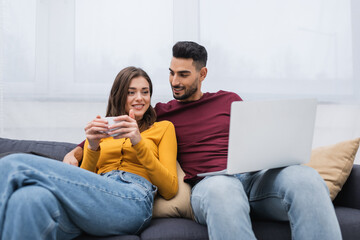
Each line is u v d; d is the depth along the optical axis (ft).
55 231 3.18
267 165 4.11
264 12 7.24
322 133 7.45
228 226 3.54
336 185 5.15
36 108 6.52
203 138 5.16
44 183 3.33
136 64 6.84
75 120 6.64
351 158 5.24
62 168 3.55
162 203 4.67
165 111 5.60
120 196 3.88
